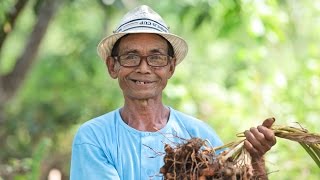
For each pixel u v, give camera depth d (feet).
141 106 14.25
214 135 14.67
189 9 28.66
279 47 33.53
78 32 39.37
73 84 38.65
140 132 14.20
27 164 24.72
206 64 39.70
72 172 14.17
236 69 32.30
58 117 34.42
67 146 33.88
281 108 27.81
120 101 34.24
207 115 29.84
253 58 30.17
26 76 29.32
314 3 33.53
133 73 14.17
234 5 26.91
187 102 29.55
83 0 30.99
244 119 28.71
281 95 28.14
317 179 24.86
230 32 28.19
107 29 37.65
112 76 14.67
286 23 29.76
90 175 13.88
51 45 45.91
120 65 14.24
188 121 14.64
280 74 28.94
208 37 41.42
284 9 30.71
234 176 13.03
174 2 34.65
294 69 31.50
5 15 23.57
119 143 14.15
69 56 39.47
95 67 37.01
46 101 37.65
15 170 24.82
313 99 27.94
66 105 36.01
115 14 34.04
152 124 14.34
